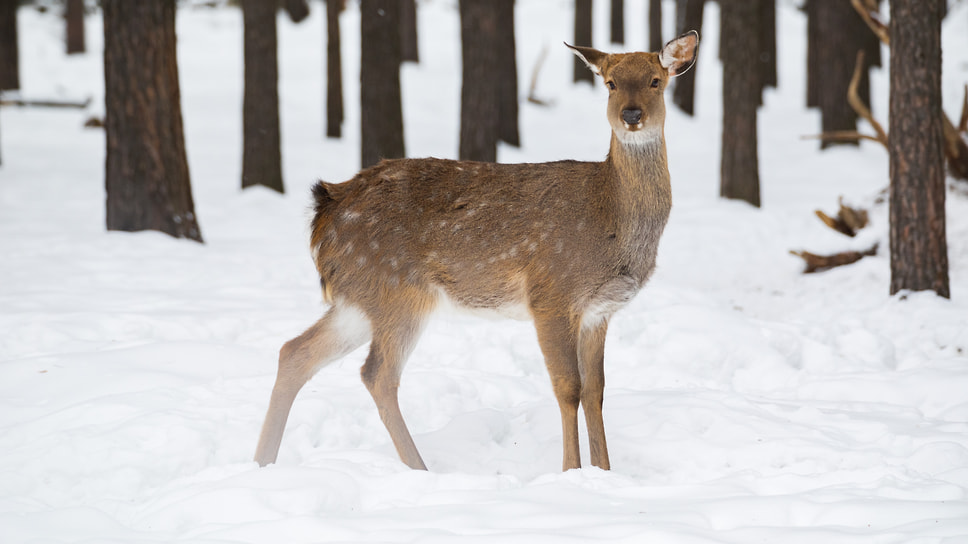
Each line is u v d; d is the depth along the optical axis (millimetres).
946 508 6027
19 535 6078
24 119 34094
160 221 16719
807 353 11430
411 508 6371
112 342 10758
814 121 35438
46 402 8867
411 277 8055
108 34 16453
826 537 5645
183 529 6273
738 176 22438
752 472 7457
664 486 6840
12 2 37219
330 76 31922
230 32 50406
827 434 8320
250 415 8531
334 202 8234
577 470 7219
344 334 8125
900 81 12844
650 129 7691
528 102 39125
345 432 8633
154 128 16547
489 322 12320
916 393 9758
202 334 11359
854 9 29500
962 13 48969
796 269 16625
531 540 5633
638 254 7957
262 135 23734
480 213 8023
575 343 7957
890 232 13352
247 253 16266
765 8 41125
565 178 8039
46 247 15656
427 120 35781
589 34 41469
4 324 11047
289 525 6020
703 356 11203
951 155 17094
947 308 12492
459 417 8891
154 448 7703
